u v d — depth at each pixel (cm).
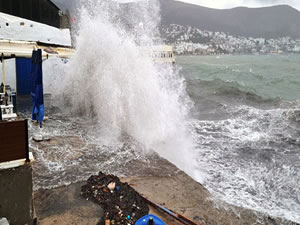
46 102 1123
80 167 535
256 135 990
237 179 616
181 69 5612
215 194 512
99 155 606
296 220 440
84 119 902
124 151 641
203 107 1572
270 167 696
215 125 1141
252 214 414
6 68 1130
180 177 523
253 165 709
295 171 671
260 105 1716
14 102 753
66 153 603
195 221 381
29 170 285
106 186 432
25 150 277
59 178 482
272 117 1252
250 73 4419
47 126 800
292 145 878
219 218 395
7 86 889
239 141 916
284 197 537
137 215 371
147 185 481
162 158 618
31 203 293
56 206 392
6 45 848
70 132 758
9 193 277
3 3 1196
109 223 348
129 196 411
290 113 1283
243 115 1336
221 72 4800
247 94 2167
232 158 755
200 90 2348
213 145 868
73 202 404
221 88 2488
